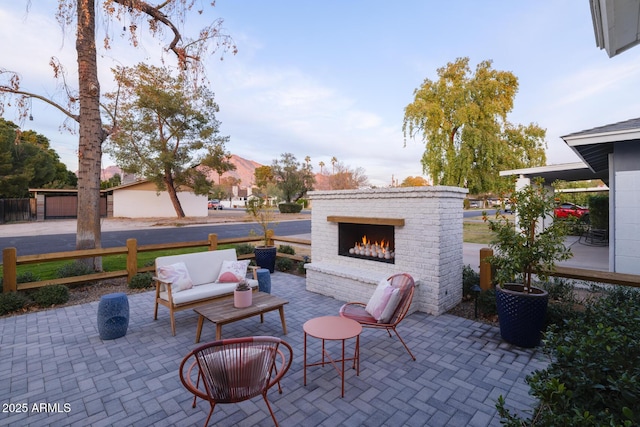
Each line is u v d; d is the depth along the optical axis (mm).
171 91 20016
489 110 15023
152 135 21531
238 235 15016
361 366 3287
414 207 4930
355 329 3068
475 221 21750
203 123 22641
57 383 2986
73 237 14055
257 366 2395
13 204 22562
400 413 2529
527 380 1762
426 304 4832
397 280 3906
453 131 15844
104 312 3914
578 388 1609
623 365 1661
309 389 2871
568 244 11555
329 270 5680
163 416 2510
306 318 4711
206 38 6992
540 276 3758
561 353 1845
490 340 3895
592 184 31375
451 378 3047
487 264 4918
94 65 6680
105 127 7391
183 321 4609
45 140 31312
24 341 3896
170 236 14656
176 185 24562
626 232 5426
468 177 15375
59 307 5156
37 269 7793
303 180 36312
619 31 3582
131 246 6258
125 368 3264
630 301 2986
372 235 5996
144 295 5816
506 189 4285
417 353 3566
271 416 2494
